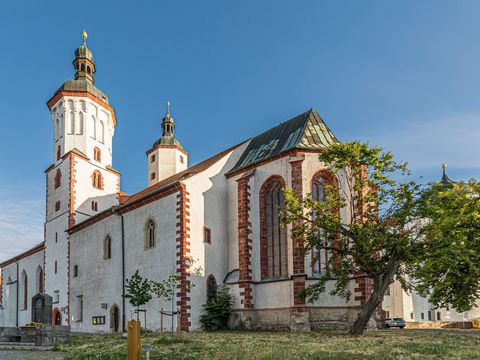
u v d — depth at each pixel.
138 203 38.91
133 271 38.22
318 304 32.69
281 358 15.24
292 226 33.78
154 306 35.34
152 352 17.89
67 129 51.97
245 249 35.56
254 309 34.88
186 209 35.12
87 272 44.31
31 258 58.03
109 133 55.41
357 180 28.03
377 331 29.20
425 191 27.23
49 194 53.03
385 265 27.42
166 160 65.25
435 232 25.67
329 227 27.61
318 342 21.09
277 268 34.91
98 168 52.97
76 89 52.44
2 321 61.75
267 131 42.09
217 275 36.56
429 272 27.27
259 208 36.72
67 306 46.50
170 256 35.03
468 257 25.27
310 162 35.09
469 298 28.31
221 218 38.25
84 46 54.44
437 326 51.00
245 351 17.12
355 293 32.69
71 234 48.41
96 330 41.25
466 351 16.66
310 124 37.59
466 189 28.61
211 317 33.94
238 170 38.78
